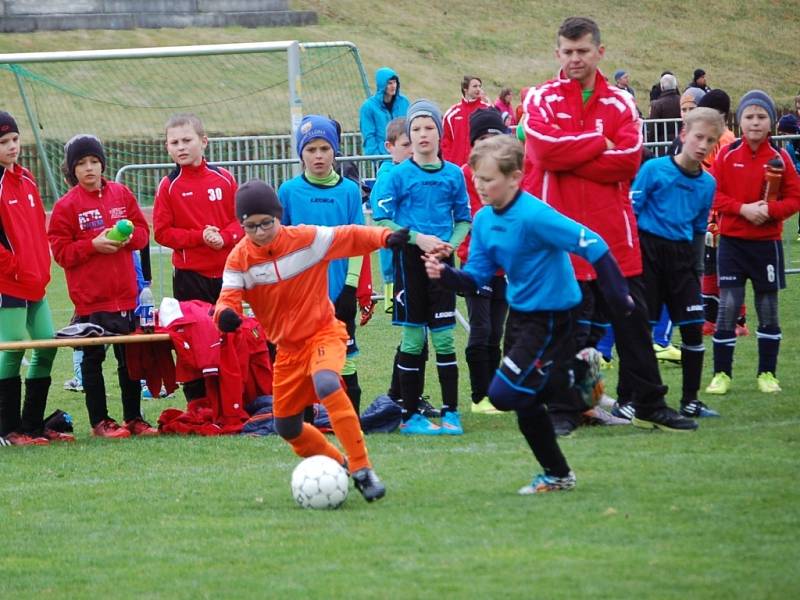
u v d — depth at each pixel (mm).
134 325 13883
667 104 35906
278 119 40062
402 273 13094
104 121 38406
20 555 8867
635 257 12258
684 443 11734
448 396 13195
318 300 10141
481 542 8539
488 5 68938
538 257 9672
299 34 58812
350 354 13445
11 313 13141
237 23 57844
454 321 13148
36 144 36219
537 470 10867
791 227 33688
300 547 8672
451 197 13406
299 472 9859
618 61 64688
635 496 9609
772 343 14570
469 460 11461
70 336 13328
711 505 9250
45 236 13484
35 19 53469
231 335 13656
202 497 10430
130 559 8625
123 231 13258
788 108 56594
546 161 12008
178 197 13953
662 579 7574
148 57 20984
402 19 65250
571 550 8250
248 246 10078
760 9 73062
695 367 13180
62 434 13617
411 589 7586
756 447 11414
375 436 13055
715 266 19125
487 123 13953
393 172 13258
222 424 13695
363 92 41906
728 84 63906
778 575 7574
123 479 11328
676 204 13062
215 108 40188
